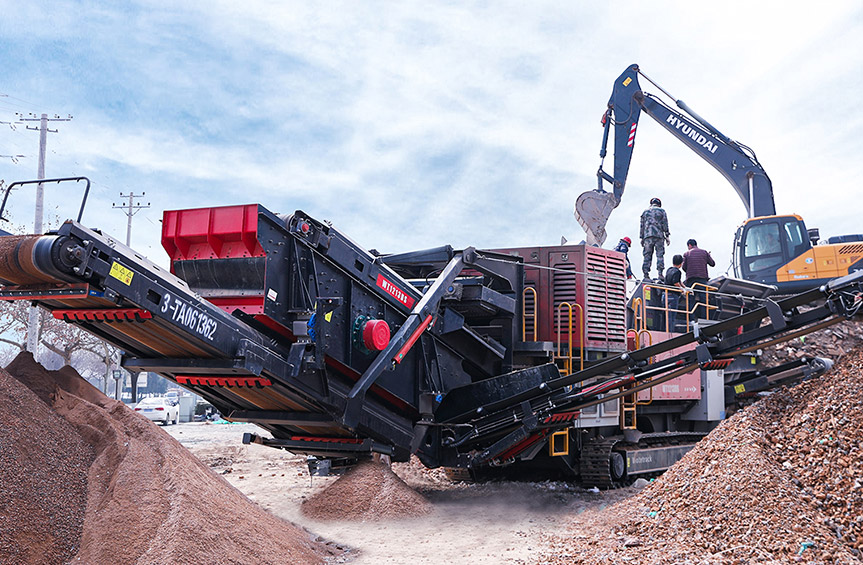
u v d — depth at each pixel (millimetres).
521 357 11148
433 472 13000
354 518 8984
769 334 8688
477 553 7285
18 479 5270
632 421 11914
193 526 5570
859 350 7945
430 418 10250
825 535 5922
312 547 7195
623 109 20250
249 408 9156
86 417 6328
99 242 6238
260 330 8156
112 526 5379
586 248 11344
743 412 7855
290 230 7980
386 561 7012
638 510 7480
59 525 5266
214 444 18969
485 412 10281
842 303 8008
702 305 15039
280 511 9523
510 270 11289
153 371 8211
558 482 12031
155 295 6641
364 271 8938
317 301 7930
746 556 5824
